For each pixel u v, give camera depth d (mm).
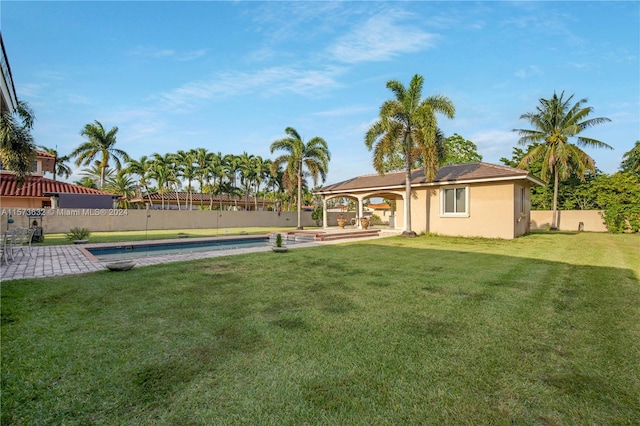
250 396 2500
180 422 2191
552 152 23328
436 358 3152
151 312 4508
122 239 16953
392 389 2607
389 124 15594
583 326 4035
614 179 23312
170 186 40250
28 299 5086
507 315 4410
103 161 32406
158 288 5867
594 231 22781
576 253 10461
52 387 2615
